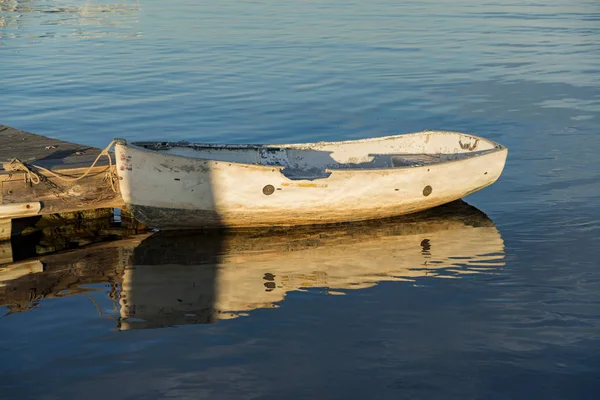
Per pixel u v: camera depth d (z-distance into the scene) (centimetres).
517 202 1338
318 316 907
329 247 1148
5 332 861
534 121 1905
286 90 2277
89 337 850
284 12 4247
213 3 4766
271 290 984
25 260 1095
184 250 1138
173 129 1839
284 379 766
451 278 1020
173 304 941
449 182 1274
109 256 1113
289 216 1216
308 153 1370
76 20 3969
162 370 780
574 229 1204
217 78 2433
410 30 3562
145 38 3291
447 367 789
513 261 1077
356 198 1223
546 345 832
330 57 2822
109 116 1958
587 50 2998
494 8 4588
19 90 2255
